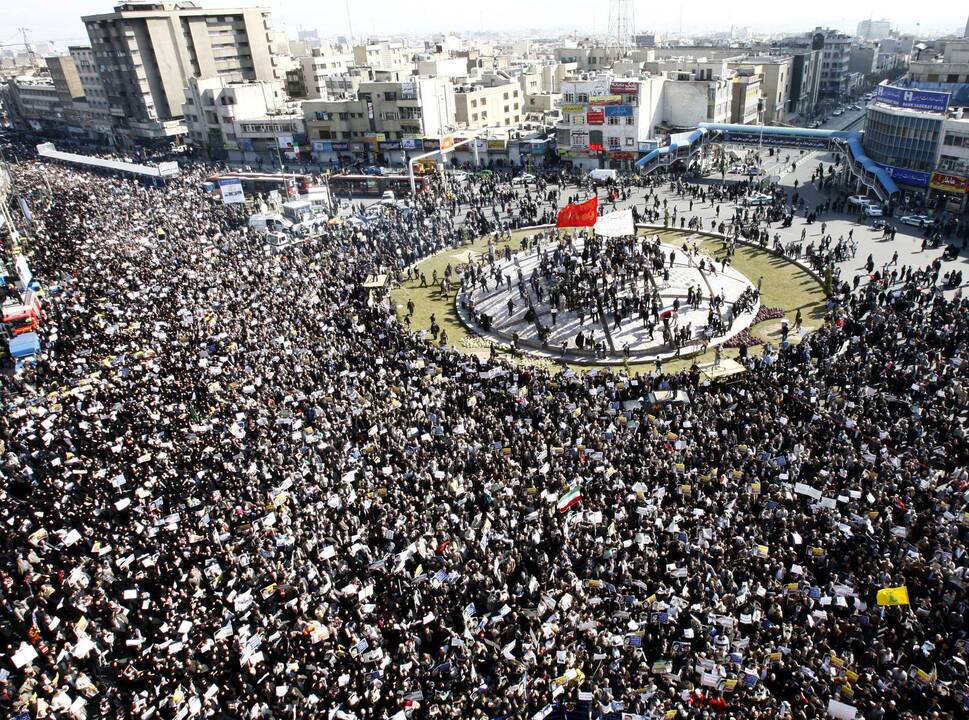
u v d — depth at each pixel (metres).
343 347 49.16
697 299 53.06
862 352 42.25
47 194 102.38
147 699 23.86
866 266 58.28
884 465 31.45
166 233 78.69
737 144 110.69
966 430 34.09
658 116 106.38
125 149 160.38
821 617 24.56
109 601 27.72
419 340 51.00
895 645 23.67
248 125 137.00
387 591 27.69
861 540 27.59
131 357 48.16
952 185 73.19
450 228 79.12
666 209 76.38
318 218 88.56
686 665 23.23
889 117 79.25
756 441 35.06
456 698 23.05
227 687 24.42
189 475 35.22
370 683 23.41
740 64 125.00
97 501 33.91
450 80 124.75
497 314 57.38
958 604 24.56
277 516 31.56
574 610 25.50
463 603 26.78
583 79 110.38
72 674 24.77
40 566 29.84
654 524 29.12
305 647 25.22
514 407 40.09
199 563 29.72
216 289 60.00
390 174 111.06
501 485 32.41
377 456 35.78
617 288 55.16
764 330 50.94
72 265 68.56
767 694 21.94
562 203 88.75
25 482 35.50
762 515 29.34
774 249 65.31
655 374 46.25
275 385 43.38
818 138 91.25
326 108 128.38
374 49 183.50
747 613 24.89
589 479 32.34
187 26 156.00
